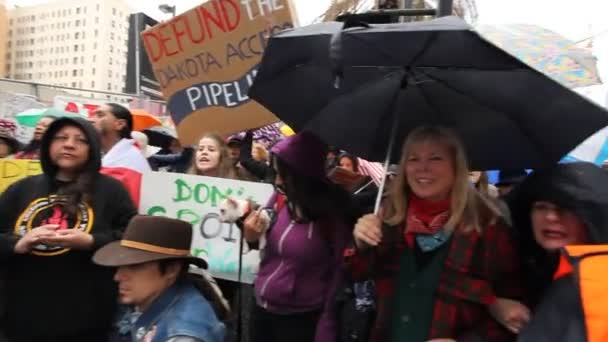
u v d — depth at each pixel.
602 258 1.54
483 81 2.17
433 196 2.12
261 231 2.76
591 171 1.85
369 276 2.23
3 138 5.36
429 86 2.39
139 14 16.34
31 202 2.67
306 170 2.60
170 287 2.12
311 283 2.64
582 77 1.91
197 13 3.94
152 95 16.89
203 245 3.50
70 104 10.36
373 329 2.21
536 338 1.60
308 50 2.10
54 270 2.55
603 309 1.44
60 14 86.19
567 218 1.85
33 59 88.44
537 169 2.08
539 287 2.03
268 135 6.39
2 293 2.61
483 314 2.05
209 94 4.00
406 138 2.43
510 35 1.99
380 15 2.88
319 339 2.42
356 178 3.67
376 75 2.40
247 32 3.86
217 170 4.11
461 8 4.18
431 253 2.11
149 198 3.62
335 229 2.61
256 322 2.81
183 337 1.93
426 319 2.07
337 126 2.51
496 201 2.17
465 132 2.36
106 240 2.58
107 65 84.19
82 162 2.71
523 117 2.11
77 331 2.57
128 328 2.46
